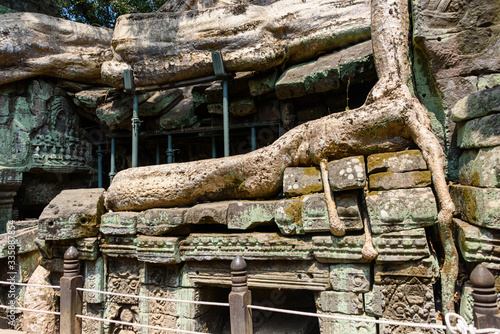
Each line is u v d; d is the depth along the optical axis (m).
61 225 3.62
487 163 2.46
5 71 6.16
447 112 3.39
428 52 3.44
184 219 3.38
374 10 3.59
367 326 2.75
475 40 3.32
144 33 5.44
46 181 6.89
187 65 5.13
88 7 11.35
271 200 3.37
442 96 3.43
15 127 6.25
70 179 7.39
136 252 3.50
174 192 3.57
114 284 3.77
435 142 2.69
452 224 2.86
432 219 2.58
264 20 5.11
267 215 3.09
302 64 5.14
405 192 2.65
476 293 1.62
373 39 3.58
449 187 3.21
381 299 2.72
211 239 3.25
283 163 3.27
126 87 5.23
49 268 3.89
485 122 2.57
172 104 6.70
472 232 2.47
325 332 2.89
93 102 6.69
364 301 2.79
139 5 11.45
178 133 6.29
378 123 2.84
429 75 3.61
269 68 5.15
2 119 6.19
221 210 3.27
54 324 4.03
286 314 4.04
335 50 5.04
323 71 4.54
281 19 5.14
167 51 5.33
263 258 3.06
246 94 5.77
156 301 3.53
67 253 2.78
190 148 6.91
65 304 2.69
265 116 5.74
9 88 6.34
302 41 4.99
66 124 7.09
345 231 2.83
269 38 5.13
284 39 5.16
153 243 3.37
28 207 6.84
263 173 3.31
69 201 3.84
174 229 3.43
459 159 3.20
